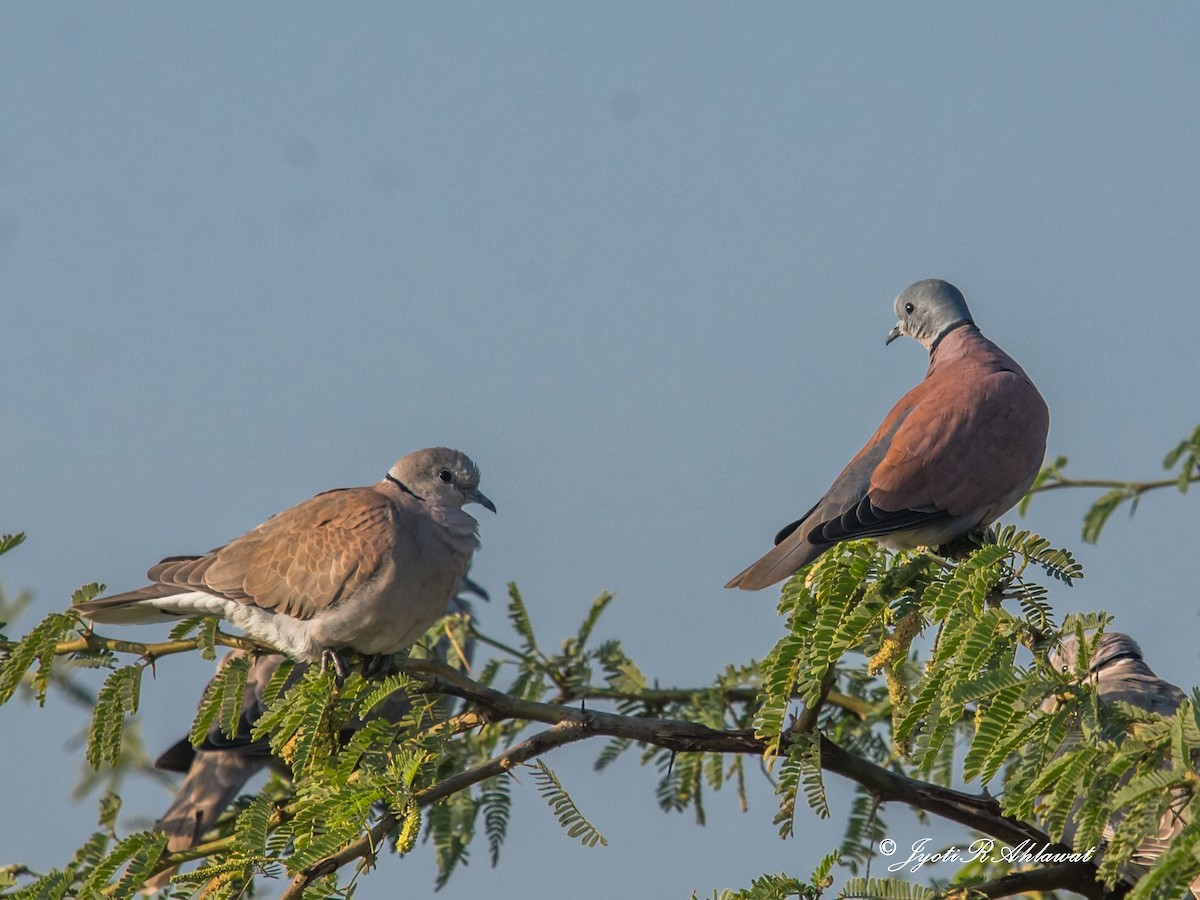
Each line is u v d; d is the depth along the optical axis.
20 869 10.06
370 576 11.71
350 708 10.22
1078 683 8.17
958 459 11.55
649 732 9.81
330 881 8.85
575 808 9.12
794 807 9.25
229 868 9.19
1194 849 6.81
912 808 11.77
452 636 13.06
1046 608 8.84
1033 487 12.53
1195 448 11.18
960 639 8.56
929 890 8.29
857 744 12.18
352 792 9.17
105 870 9.23
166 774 14.46
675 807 12.11
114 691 10.07
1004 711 8.05
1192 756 7.32
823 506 11.62
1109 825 8.86
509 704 10.25
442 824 11.85
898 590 9.37
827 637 9.31
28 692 11.80
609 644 12.70
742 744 9.80
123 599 11.90
